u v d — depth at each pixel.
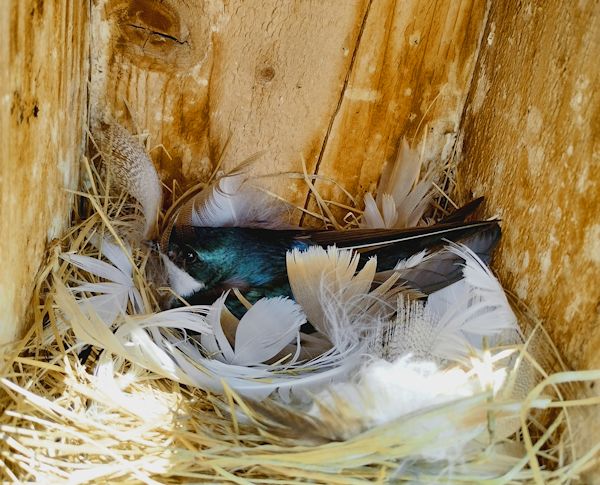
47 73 0.43
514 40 0.48
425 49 0.50
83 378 0.44
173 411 0.44
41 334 0.44
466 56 0.51
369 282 0.47
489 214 0.49
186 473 0.41
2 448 0.41
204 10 0.48
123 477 0.42
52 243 0.46
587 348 0.42
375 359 0.43
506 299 0.45
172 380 0.46
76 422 0.42
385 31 0.49
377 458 0.41
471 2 0.49
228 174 0.51
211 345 0.47
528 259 0.46
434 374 0.43
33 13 0.41
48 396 0.43
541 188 0.45
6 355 0.42
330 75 0.50
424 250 0.47
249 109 0.50
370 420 0.42
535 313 0.45
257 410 0.44
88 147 0.50
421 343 0.44
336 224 0.52
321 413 0.42
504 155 0.48
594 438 0.41
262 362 0.47
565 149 0.44
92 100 0.50
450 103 0.51
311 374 0.45
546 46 0.46
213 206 0.50
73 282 0.47
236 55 0.49
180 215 0.49
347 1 0.49
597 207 0.42
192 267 0.49
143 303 0.48
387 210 0.51
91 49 0.49
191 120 0.50
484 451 0.41
